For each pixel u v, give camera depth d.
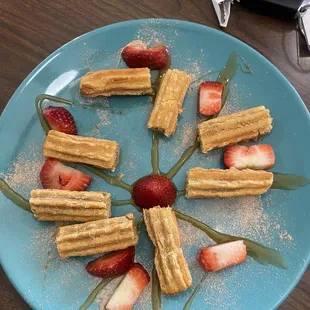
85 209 0.26
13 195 0.28
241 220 0.27
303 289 0.27
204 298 0.26
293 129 0.28
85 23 0.31
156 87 0.29
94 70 0.29
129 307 0.26
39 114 0.29
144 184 0.27
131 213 0.27
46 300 0.26
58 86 0.29
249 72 0.29
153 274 0.26
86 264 0.27
